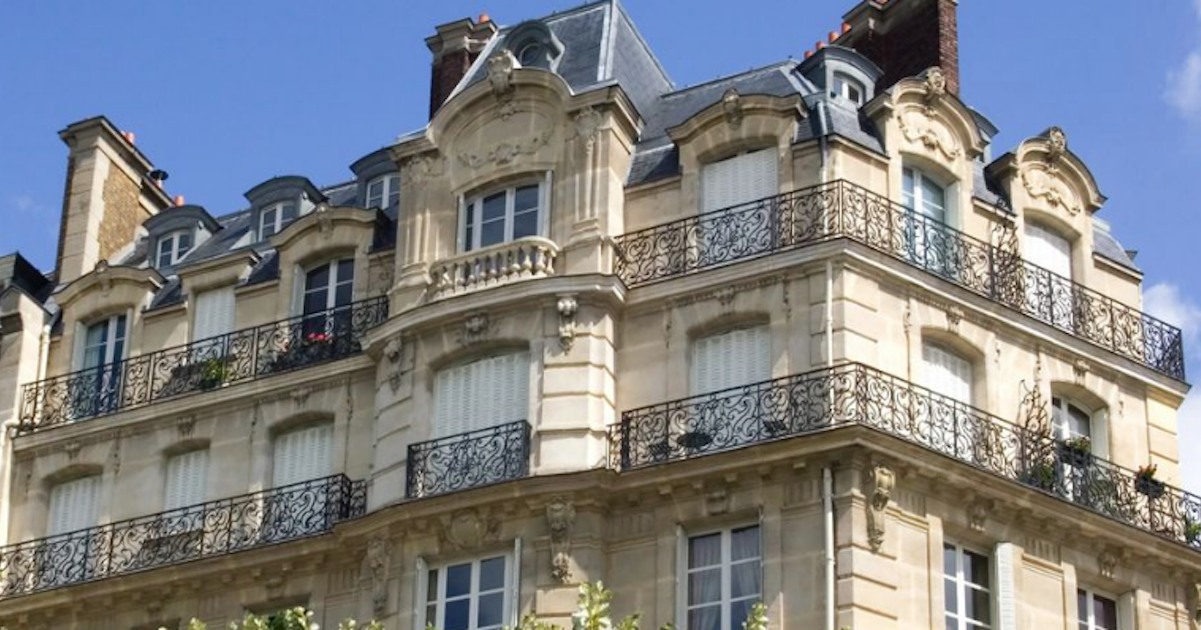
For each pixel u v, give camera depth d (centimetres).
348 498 4016
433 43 4650
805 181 3872
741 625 3572
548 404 3809
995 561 3738
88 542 4259
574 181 4000
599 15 4428
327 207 4306
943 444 3728
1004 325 3966
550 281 3872
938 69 4088
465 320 3931
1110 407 4100
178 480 4284
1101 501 3922
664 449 3731
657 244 3931
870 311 3778
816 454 3578
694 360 3844
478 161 4094
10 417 4453
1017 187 4150
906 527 3619
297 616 3195
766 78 4212
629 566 3681
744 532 3641
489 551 3753
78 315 4538
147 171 5059
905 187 3997
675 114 4228
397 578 3800
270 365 4241
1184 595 4019
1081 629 3853
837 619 3481
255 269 4434
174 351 4384
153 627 4128
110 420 4366
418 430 3909
